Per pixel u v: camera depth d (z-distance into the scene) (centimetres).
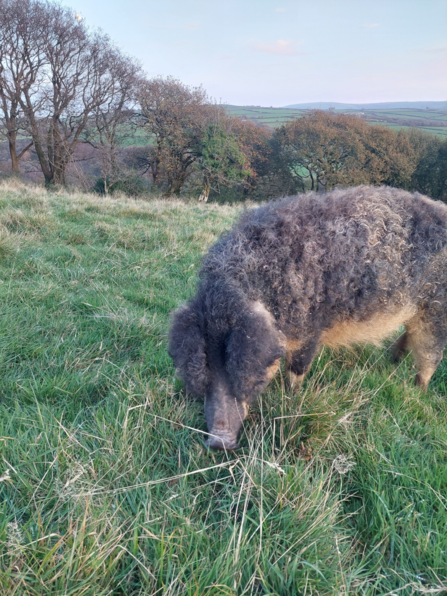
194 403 304
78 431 264
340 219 317
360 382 355
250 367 237
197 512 222
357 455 269
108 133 2502
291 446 278
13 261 550
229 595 171
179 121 2534
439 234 332
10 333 369
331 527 211
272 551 200
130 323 413
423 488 245
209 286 279
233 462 256
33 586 174
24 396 301
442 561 200
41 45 2183
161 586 181
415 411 331
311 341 316
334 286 304
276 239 304
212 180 2639
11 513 207
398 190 364
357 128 2938
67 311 438
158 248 681
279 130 3197
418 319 362
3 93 2231
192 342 250
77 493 213
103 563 181
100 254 624
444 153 3023
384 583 198
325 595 182
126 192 2295
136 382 325
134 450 256
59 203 990
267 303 292
